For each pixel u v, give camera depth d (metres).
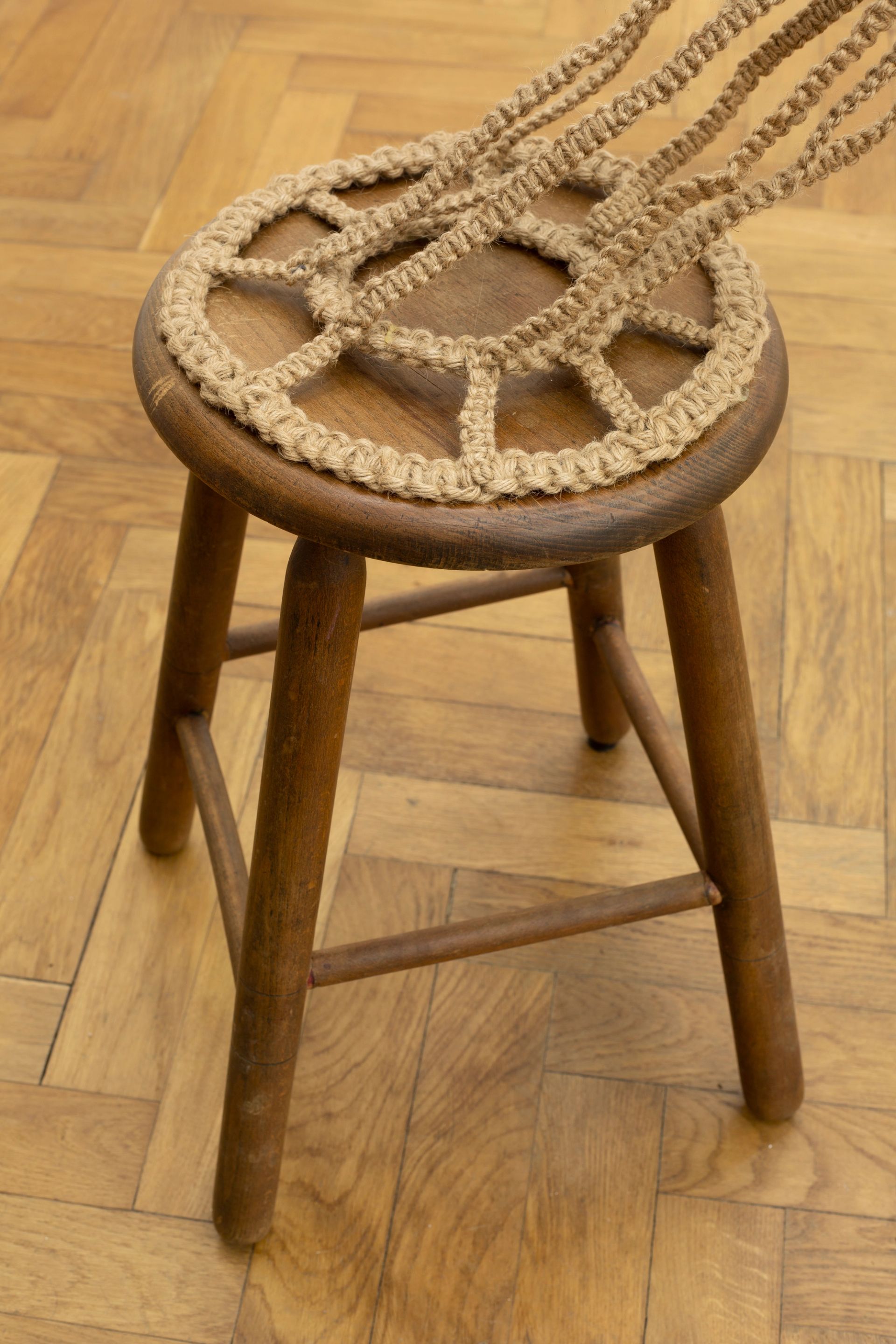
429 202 0.54
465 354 0.54
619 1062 0.84
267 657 1.05
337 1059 0.84
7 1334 0.73
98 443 1.20
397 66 1.60
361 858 0.93
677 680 0.64
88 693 1.02
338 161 0.67
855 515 1.15
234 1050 0.68
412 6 1.69
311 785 0.58
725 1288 0.75
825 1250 0.77
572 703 1.04
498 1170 0.79
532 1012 0.86
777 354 0.59
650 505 0.52
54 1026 0.85
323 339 0.54
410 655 1.06
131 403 1.23
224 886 0.74
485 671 1.05
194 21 1.67
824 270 1.36
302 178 0.65
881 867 0.94
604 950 0.89
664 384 0.56
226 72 1.59
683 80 0.48
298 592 0.54
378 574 1.11
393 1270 0.76
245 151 1.48
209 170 1.46
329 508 0.50
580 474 0.51
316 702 0.56
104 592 1.09
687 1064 0.84
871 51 1.52
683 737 1.01
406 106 1.54
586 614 0.86
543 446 0.53
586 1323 0.74
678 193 0.49
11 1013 0.85
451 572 1.12
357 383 0.55
